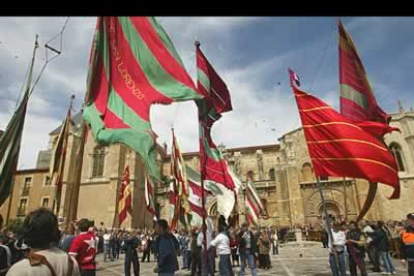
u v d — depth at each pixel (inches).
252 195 976.3
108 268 800.9
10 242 439.5
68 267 109.7
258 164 2162.9
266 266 713.6
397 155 1953.7
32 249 109.2
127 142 275.4
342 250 452.4
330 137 386.6
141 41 326.3
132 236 547.8
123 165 1996.8
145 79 313.1
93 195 1941.4
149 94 304.5
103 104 298.5
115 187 1886.1
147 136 275.1
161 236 292.5
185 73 316.8
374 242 585.6
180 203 691.4
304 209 1814.7
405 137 1951.3
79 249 250.2
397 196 363.9
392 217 1785.2
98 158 2046.0
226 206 786.8
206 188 815.7
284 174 1966.0
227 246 419.8
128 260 535.5
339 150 378.6
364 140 376.5
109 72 311.4
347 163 373.4
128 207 1111.6
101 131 284.0
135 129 281.3
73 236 264.7
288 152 1972.2
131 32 327.9
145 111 293.7
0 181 258.2
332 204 1792.6
